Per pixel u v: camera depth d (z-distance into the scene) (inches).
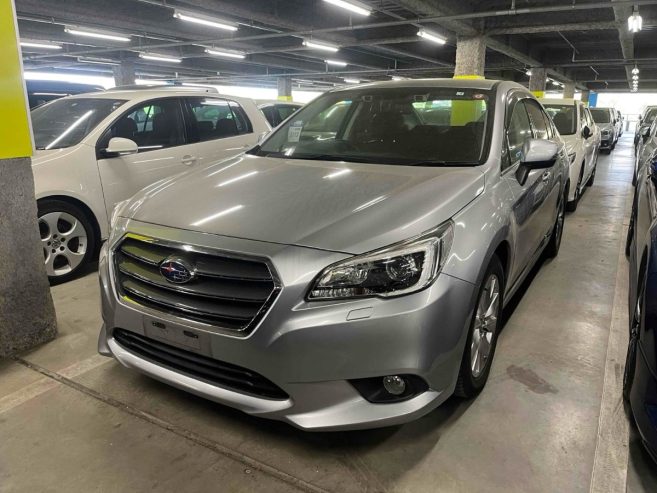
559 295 143.2
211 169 104.8
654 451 66.3
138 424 85.2
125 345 86.7
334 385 68.9
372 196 81.0
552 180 141.3
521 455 77.3
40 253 110.9
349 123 117.6
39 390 95.0
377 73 1076.5
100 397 92.9
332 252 68.2
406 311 67.8
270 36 569.0
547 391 94.4
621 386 96.2
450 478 72.7
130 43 701.9
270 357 68.0
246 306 70.2
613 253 184.2
